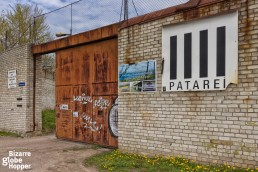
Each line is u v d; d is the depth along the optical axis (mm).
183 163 6656
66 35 11008
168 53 7293
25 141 11289
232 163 6125
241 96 6043
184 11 7004
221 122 6324
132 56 8219
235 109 6121
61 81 11562
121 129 8438
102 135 9719
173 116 7176
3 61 14656
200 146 6648
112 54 9422
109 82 9508
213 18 6488
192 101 6820
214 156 6410
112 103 9375
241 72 6055
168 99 7293
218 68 6383
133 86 8141
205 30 6621
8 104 14031
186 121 6918
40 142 10930
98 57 9922
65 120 11383
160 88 7484
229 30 6238
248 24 5988
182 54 7012
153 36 7684
